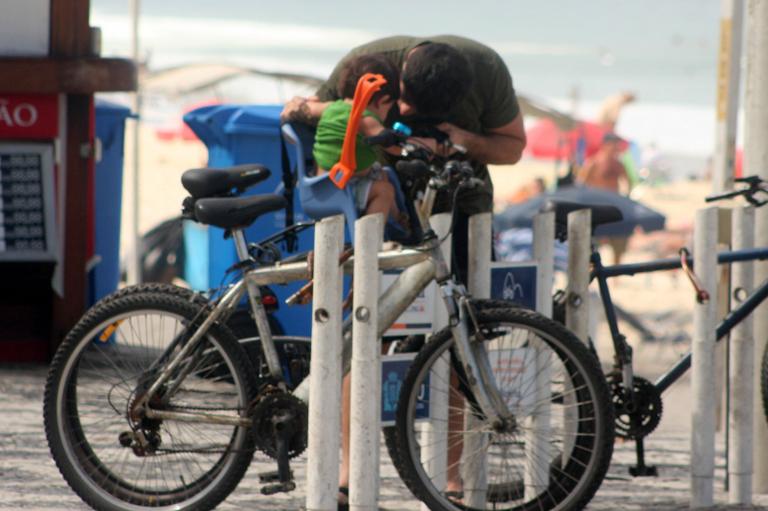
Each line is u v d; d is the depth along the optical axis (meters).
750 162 20.62
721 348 27.16
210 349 16.64
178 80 62.00
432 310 16.92
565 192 54.69
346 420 17.67
